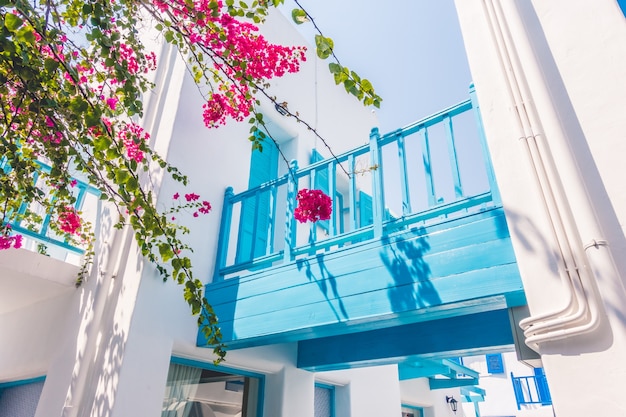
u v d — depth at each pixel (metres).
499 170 2.04
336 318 2.67
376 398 5.41
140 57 2.66
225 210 4.16
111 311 3.52
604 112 1.78
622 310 1.44
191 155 4.11
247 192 4.01
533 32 2.17
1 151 1.79
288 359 4.23
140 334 3.22
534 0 2.22
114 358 3.17
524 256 1.82
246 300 3.28
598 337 1.49
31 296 4.38
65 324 4.02
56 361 3.84
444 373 5.91
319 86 6.66
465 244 2.29
